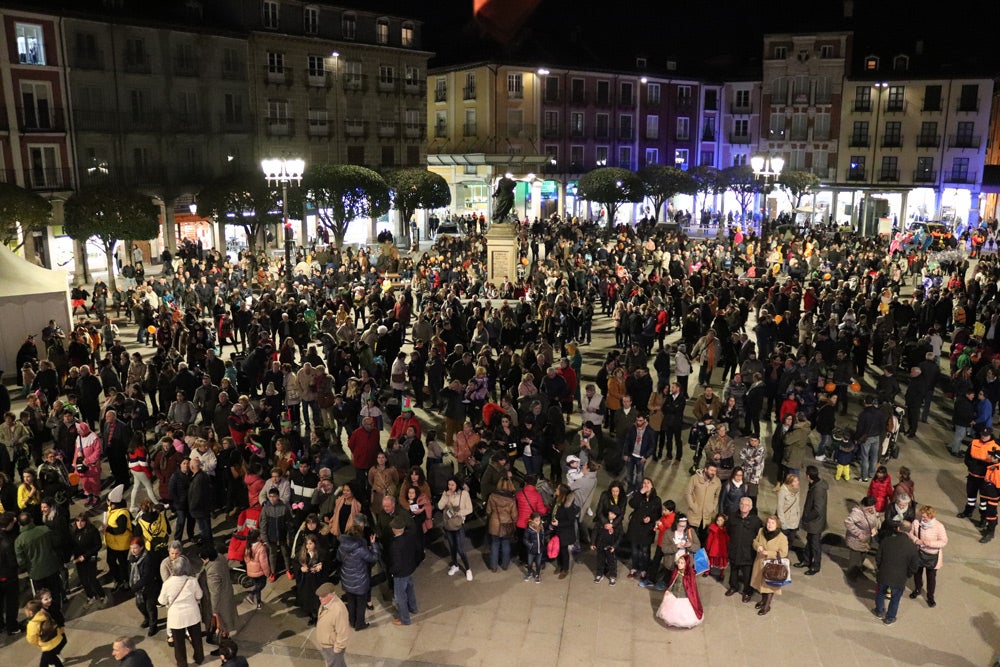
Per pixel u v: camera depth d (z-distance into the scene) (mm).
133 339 27812
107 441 15125
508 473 12820
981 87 60000
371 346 20828
